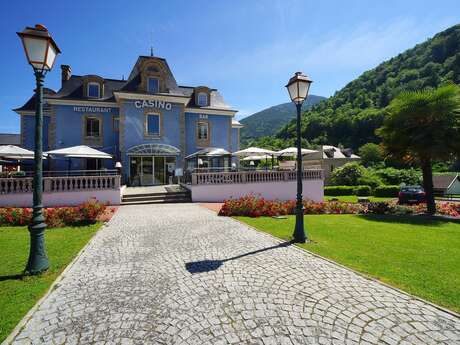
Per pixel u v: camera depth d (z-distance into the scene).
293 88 7.62
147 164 22.83
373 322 3.31
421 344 2.90
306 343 2.91
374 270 5.05
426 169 14.77
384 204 14.38
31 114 24.02
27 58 4.95
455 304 3.74
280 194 18.84
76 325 3.28
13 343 2.93
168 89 23.73
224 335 3.06
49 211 9.43
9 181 13.30
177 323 3.31
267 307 3.68
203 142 25.67
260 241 7.17
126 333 3.12
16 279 4.64
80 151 16.92
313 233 8.29
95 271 5.02
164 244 6.85
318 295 4.04
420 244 7.03
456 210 14.38
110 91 24.45
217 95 28.14
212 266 5.28
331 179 47.38
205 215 11.34
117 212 12.16
